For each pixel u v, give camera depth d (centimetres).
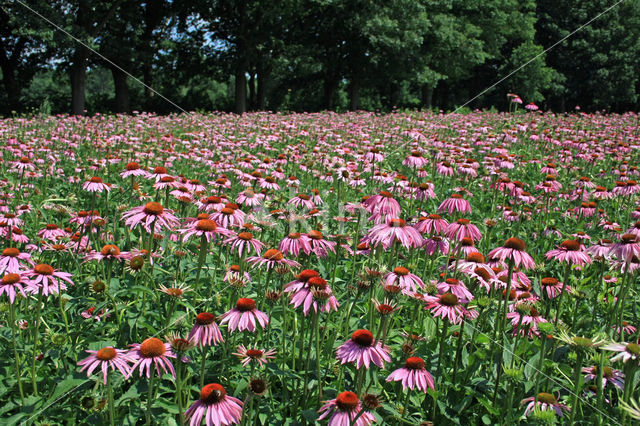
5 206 525
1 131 1170
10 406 262
